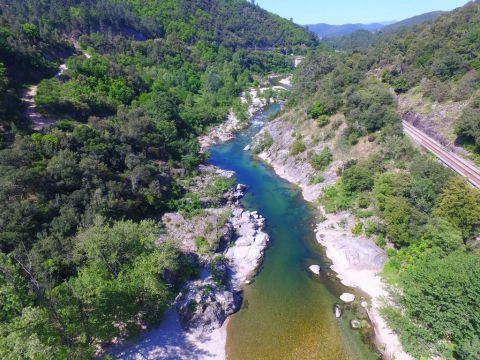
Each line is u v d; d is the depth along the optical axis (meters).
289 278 49.81
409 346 36.00
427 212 51.62
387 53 111.44
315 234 61.19
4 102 62.50
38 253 40.06
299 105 108.12
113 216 53.12
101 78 102.00
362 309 43.16
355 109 81.25
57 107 71.94
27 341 25.36
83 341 32.19
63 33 135.38
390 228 51.38
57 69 96.62
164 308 39.97
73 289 33.16
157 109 100.75
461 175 55.97
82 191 52.12
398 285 41.91
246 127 127.75
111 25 160.38
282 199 74.94
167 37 183.75
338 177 74.06
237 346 38.06
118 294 33.31
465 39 88.50
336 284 48.19
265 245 57.50
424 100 81.62
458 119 63.09
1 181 44.81
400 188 55.06
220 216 61.41
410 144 68.62
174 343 38.09
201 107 131.50
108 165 64.38
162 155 81.31
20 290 30.95
